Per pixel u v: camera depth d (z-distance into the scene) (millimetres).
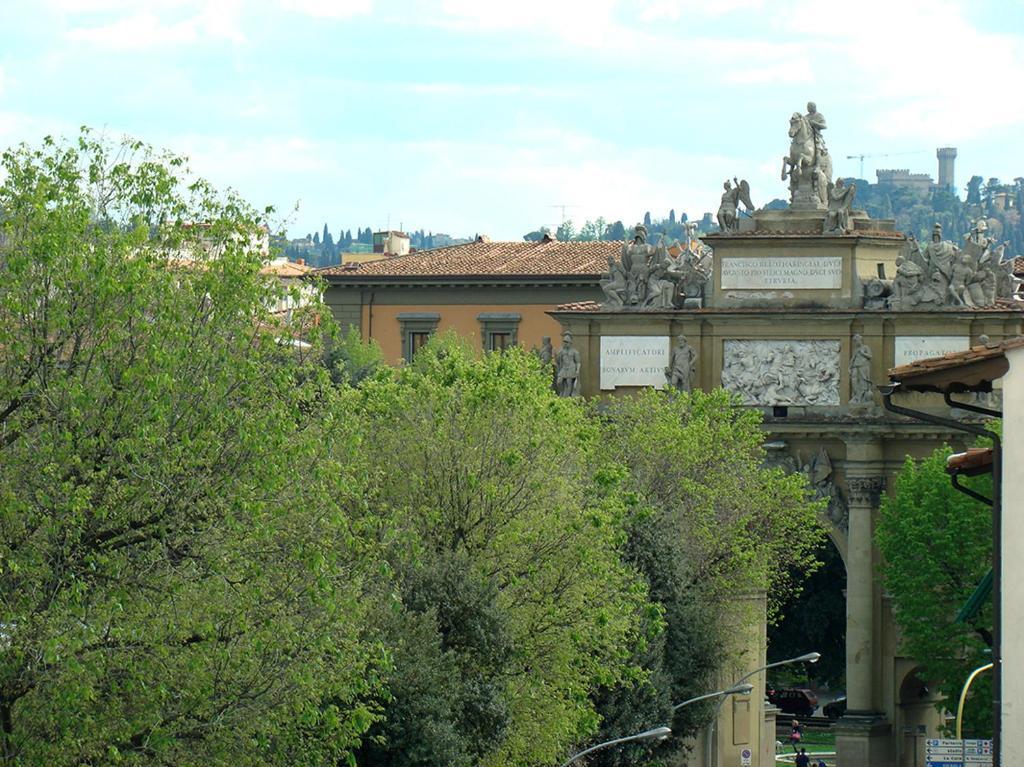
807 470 147250
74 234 69312
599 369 148250
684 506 124875
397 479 96500
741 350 146625
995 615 58938
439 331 180250
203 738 69688
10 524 67500
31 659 66125
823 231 145500
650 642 108875
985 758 68188
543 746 93812
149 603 68688
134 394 69062
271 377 72312
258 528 69688
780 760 166000
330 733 73812
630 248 148250
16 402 68875
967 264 143875
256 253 72812
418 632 88500
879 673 147375
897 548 136250
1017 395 58375
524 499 96562
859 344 145125
